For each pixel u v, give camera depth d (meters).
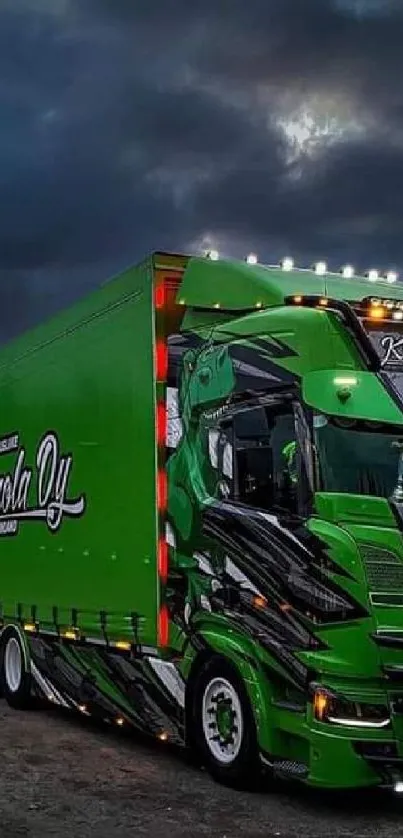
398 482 6.93
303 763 6.84
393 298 7.82
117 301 9.06
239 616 7.35
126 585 8.71
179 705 8.05
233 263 8.18
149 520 8.30
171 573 8.12
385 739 6.54
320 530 6.71
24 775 8.00
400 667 6.56
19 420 11.60
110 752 8.93
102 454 9.27
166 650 8.11
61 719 10.84
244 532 7.37
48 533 10.50
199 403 8.02
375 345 7.15
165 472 8.22
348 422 6.89
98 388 9.40
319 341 7.04
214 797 7.30
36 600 10.82
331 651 6.59
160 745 9.27
